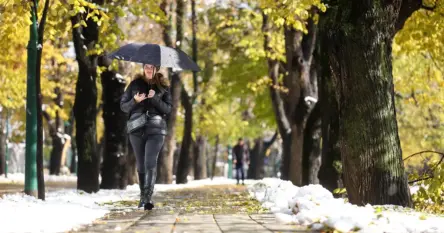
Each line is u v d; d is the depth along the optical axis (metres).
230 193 19.53
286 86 28.34
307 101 25.86
